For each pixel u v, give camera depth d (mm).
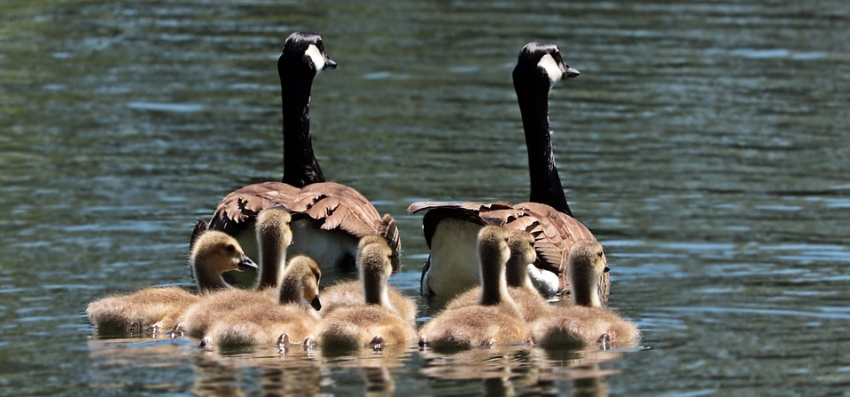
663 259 16875
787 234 18031
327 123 25141
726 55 30750
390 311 13422
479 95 27516
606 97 27062
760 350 12531
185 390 11102
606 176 21406
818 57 30500
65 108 25781
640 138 23969
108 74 28578
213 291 14648
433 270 15320
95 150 22828
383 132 24438
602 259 14406
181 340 13094
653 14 35875
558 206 17766
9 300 14719
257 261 16594
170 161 22234
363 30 33469
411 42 32188
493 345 12734
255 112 25938
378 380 11391
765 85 27984
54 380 11453
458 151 23109
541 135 17750
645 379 11484
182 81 28172
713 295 14984
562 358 12250
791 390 11164
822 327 13555
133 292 14445
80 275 15844
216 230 16172
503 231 13898
